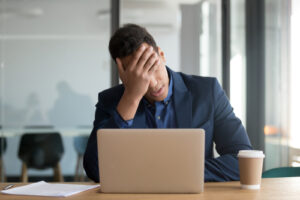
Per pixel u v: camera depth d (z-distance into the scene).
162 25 4.05
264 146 3.79
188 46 4.08
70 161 3.93
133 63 1.61
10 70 3.91
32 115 3.91
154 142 1.32
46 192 1.37
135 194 1.32
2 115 3.89
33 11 3.95
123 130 1.33
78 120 3.96
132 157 1.33
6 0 3.93
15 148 3.88
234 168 1.58
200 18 4.09
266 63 3.79
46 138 3.92
